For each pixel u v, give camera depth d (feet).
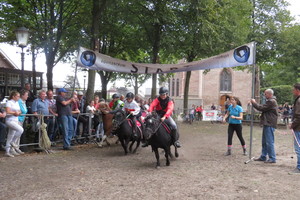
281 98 162.71
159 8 53.16
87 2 53.21
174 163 27.12
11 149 29.17
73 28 55.67
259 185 19.80
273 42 85.46
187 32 61.31
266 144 27.68
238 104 31.07
